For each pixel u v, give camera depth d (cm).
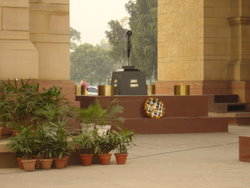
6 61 1659
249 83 2872
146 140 2000
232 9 2919
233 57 2928
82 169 1342
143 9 7300
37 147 1345
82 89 2370
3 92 1593
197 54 2936
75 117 1597
